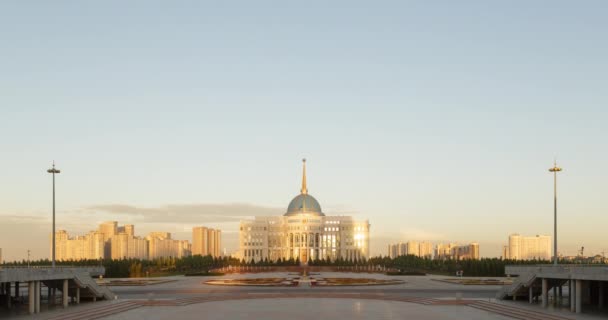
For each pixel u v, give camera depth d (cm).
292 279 18838
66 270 10138
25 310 9675
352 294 12581
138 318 8769
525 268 10725
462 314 9275
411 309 9862
